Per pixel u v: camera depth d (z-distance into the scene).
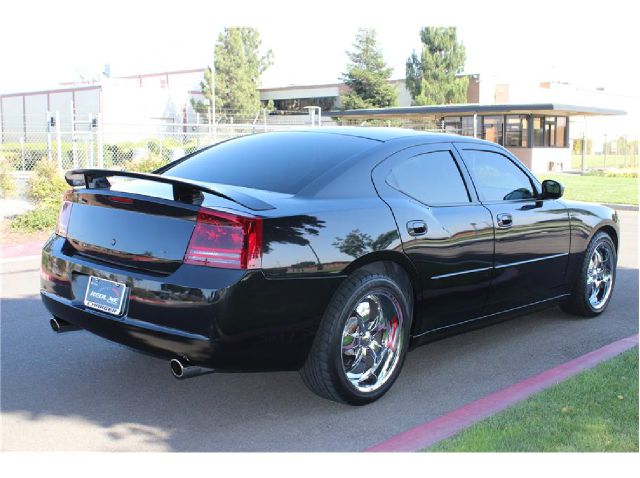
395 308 4.12
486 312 4.88
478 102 48.44
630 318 6.14
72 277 3.94
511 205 5.01
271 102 62.62
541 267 5.27
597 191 21.16
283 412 3.95
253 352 3.54
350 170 4.12
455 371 4.71
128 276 3.62
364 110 40.47
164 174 4.52
